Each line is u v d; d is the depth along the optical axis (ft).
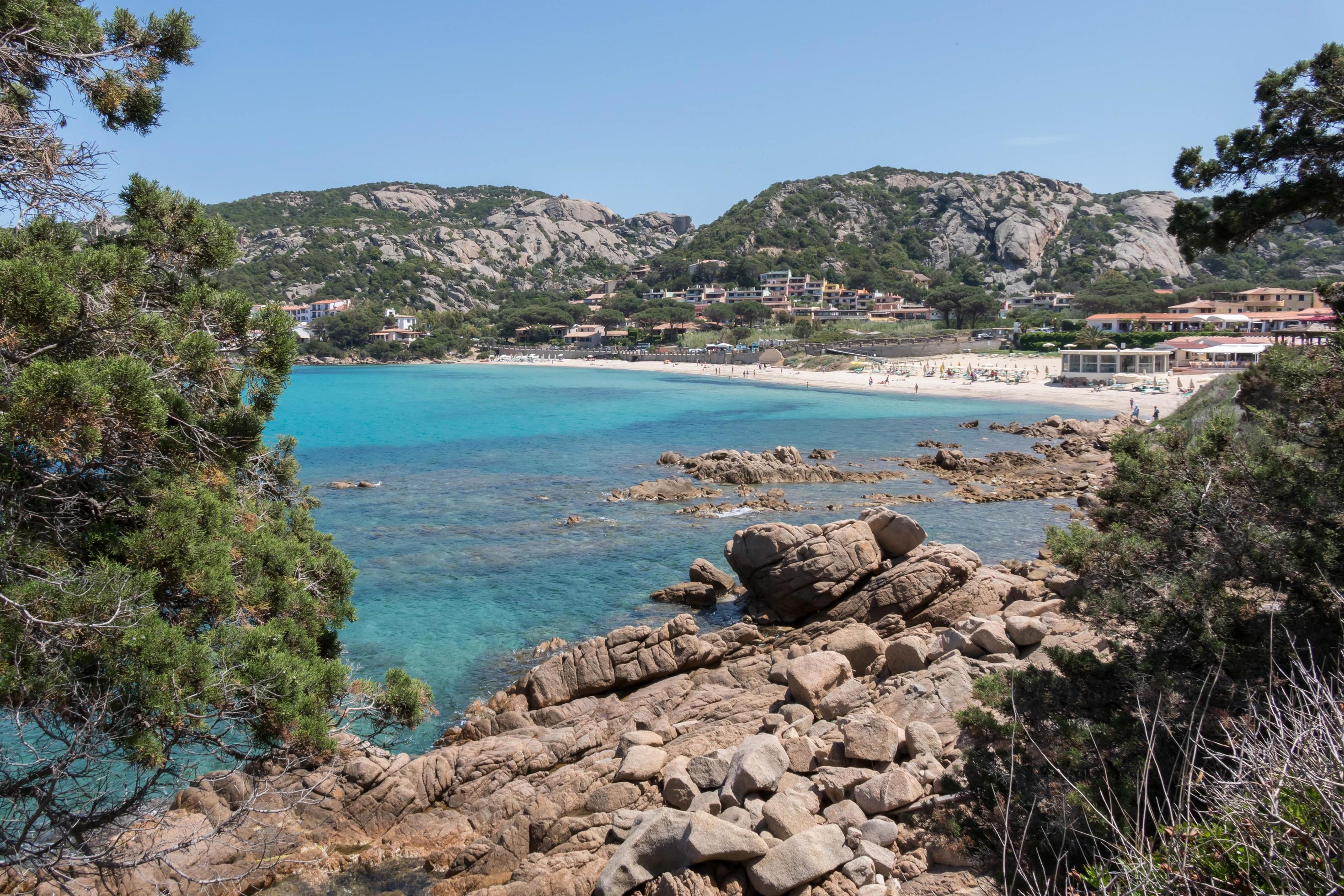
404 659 73.31
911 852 34.37
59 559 32.58
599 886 34.83
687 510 132.87
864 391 395.75
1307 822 18.37
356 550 108.58
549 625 81.71
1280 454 38.55
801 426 262.06
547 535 117.19
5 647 28.84
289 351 43.11
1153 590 36.73
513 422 272.31
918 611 74.64
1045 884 27.17
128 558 34.96
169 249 44.29
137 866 33.81
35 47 38.17
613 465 183.93
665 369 574.15
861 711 44.39
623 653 64.28
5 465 30.81
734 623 81.92
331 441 224.12
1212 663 33.04
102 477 36.01
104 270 36.24
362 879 40.60
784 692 56.08
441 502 141.18
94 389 28.66
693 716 55.11
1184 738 30.04
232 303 41.60
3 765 33.04
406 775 46.85
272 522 53.83
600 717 57.82
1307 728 19.25
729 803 38.32
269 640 39.96
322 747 39.37
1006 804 28.96
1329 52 52.80
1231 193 57.67
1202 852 20.21
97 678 31.81
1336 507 35.27
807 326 636.89
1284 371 40.45
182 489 38.47
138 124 43.80
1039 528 119.24
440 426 260.62
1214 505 37.93
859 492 148.56
